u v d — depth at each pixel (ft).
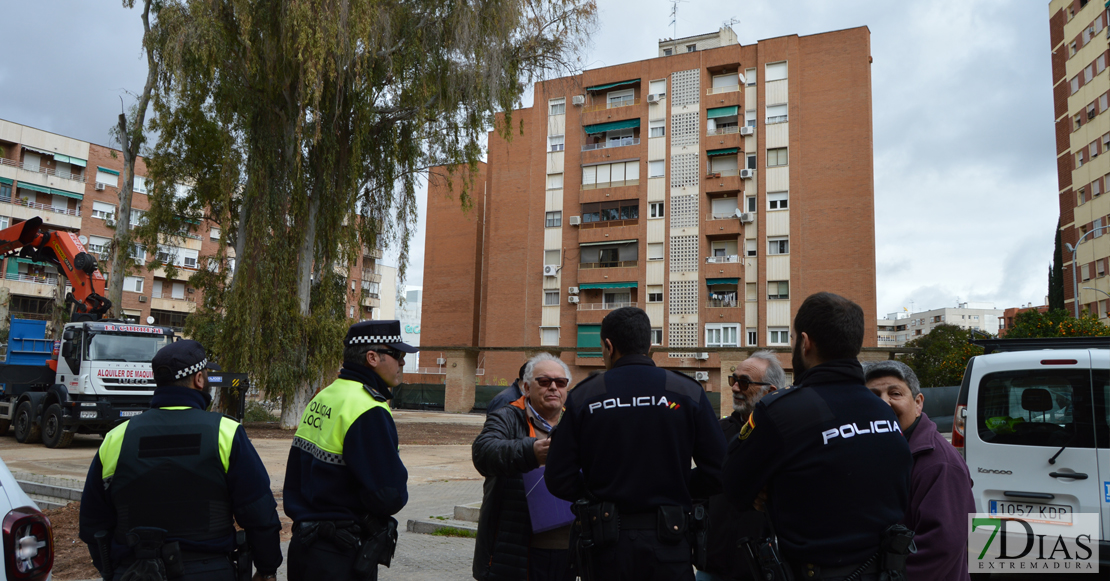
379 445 10.30
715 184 144.36
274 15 66.64
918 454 10.30
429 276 180.86
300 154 65.72
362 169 76.13
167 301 182.70
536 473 11.89
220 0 65.67
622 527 9.37
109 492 9.78
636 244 151.43
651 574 9.16
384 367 11.04
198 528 9.64
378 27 69.51
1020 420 19.07
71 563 20.24
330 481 10.34
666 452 9.50
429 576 19.86
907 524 10.05
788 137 138.51
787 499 8.01
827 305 8.58
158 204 78.18
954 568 9.63
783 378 12.66
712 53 147.84
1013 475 18.80
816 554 7.75
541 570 11.85
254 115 69.51
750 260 140.77
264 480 10.16
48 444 52.95
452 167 80.18
